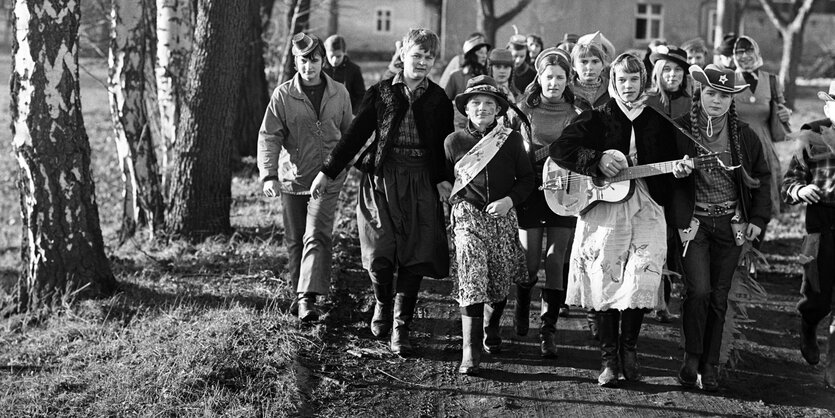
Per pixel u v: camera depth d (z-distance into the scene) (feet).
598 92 25.52
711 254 21.97
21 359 23.98
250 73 57.11
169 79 43.83
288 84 25.46
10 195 69.31
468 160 22.44
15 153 27.66
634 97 21.27
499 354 24.43
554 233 23.90
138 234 37.52
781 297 32.53
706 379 22.20
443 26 107.24
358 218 23.79
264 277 29.35
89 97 107.96
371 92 23.40
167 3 43.52
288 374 21.84
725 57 31.99
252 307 26.11
